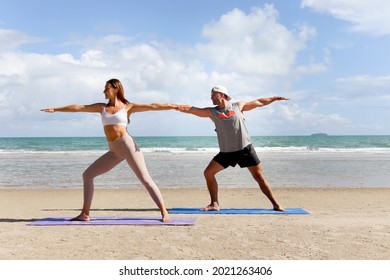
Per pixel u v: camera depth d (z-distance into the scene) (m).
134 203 10.88
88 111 7.89
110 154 7.93
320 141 80.62
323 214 8.91
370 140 85.56
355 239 6.46
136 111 8.04
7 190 13.88
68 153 38.38
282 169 21.81
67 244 6.14
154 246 6.03
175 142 79.75
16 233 6.87
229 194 12.73
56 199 11.80
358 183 16.20
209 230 7.10
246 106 9.07
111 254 5.62
